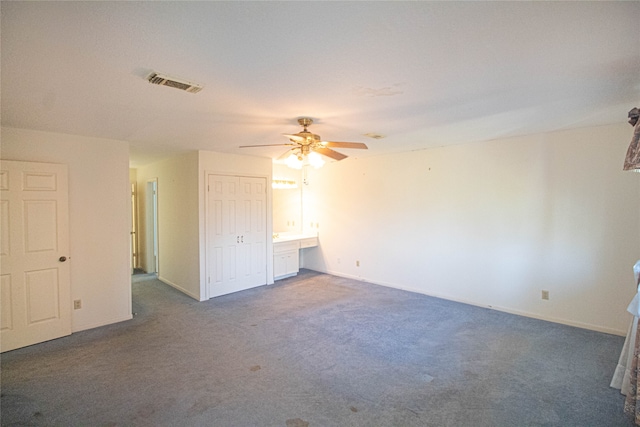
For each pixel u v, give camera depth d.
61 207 3.37
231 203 4.96
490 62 1.82
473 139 4.09
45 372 2.66
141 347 3.13
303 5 1.26
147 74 1.93
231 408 2.20
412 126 3.29
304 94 2.29
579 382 2.51
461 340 3.27
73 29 1.42
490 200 4.21
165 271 5.62
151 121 2.98
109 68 1.84
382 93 2.29
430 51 1.68
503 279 4.13
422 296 4.79
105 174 3.74
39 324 3.23
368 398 2.31
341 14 1.34
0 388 2.42
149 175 6.08
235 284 5.04
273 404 2.24
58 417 2.10
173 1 1.22
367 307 4.30
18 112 2.66
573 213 3.61
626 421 2.07
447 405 2.23
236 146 4.27
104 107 2.55
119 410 2.17
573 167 3.59
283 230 6.66
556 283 3.74
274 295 4.86
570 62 1.82
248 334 3.43
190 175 4.75
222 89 2.18
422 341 3.25
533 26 1.44
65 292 3.40
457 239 4.54
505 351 3.02
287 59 1.76
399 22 1.40
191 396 2.33
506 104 2.58
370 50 1.67
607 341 3.22
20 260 3.12
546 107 2.67
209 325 3.69
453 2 1.26
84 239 3.59
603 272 3.45
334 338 3.33
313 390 2.41
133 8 1.27
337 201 6.09
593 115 2.95
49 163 3.31
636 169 2.30
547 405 2.23
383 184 5.37
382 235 5.42
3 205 3.03
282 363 2.81
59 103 2.44
